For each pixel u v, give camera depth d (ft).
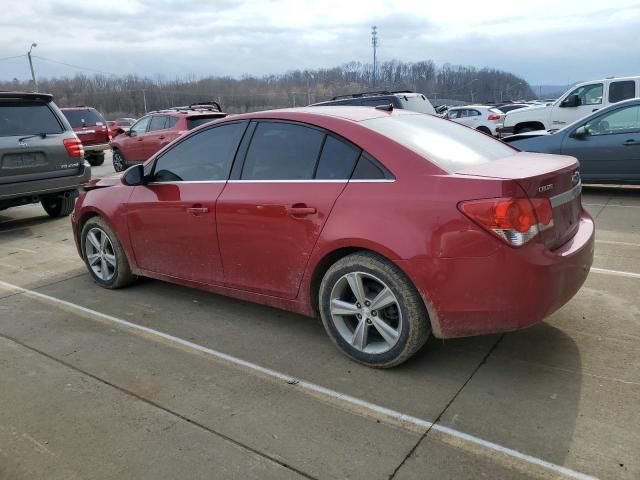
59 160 25.91
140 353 12.07
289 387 10.39
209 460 8.38
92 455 8.61
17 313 14.73
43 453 8.70
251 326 13.32
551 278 9.41
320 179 11.18
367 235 10.18
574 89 43.60
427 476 7.82
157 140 47.26
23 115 25.07
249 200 12.06
